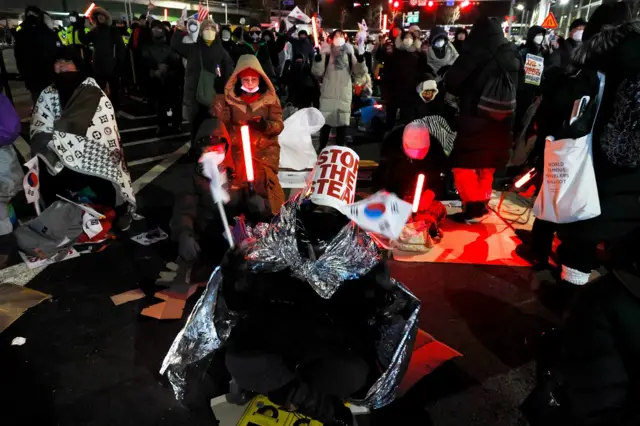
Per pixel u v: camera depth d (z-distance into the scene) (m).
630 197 2.75
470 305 3.31
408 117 6.77
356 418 2.31
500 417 2.36
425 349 2.79
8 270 3.60
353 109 10.33
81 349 2.74
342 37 6.80
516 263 3.93
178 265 3.44
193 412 2.32
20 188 4.05
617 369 1.35
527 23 21.59
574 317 1.45
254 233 2.07
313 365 1.81
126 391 2.44
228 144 3.12
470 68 4.21
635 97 2.47
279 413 2.18
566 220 2.91
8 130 3.72
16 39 7.94
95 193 4.42
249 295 1.82
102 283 3.46
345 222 1.72
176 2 38.50
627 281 1.31
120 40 10.92
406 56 7.68
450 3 22.30
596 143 2.74
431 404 2.42
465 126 4.39
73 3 32.06
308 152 6.26
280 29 14.58
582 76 2.71
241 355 1.79
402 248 4.05
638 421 1.34
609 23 2.87
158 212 4.84
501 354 2.81
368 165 6.69
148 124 9.54
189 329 1.89
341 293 1.76
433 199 4.56
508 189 5.28
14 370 2.56
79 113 3.93
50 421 2.24
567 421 1.45
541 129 3.06
